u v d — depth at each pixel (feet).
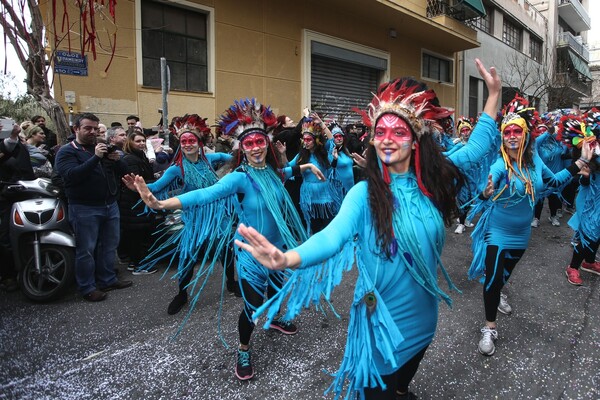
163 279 14.56
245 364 8.52
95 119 12.62
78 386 8.34
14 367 9.02
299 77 34.37
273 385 8.32
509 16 68.80
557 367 8.86
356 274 14.60
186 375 8.70
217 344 9.95
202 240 8.57
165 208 7.66
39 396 8.00
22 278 12.78
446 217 5.90
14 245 12.66
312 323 10.98
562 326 10.75
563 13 98.22
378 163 5.55
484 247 10.43
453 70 55.88
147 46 24.98
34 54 10.94
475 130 6.63
